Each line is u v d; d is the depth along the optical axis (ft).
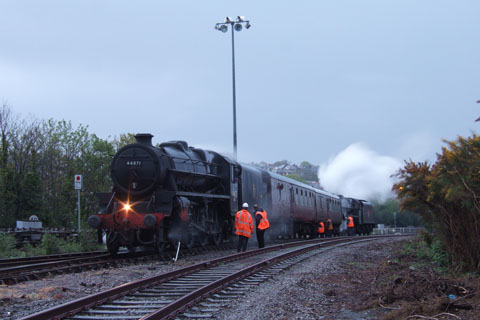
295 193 98.99
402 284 27.96
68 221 98.63
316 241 80.43
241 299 25.57
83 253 56.39
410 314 21.42
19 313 22.67
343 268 40.93
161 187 52.26
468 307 21.81
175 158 55.11
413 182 34.58
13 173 95.66
